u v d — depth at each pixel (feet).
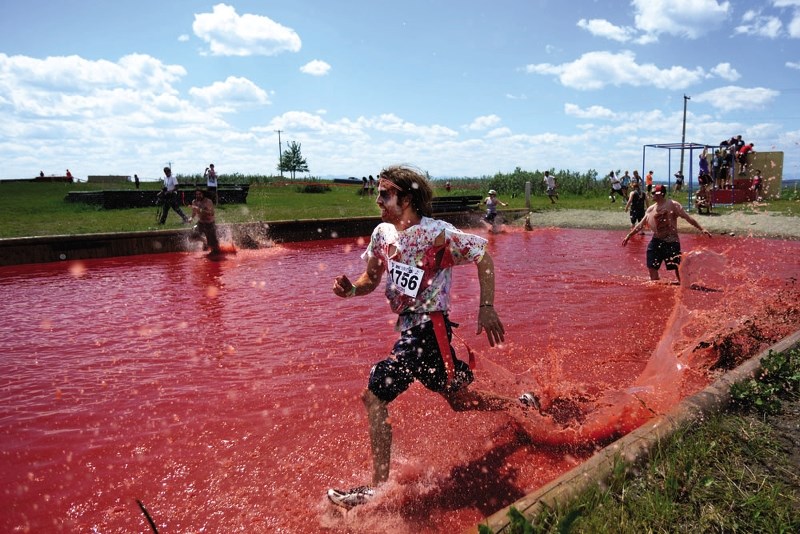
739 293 24.97
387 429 9.03
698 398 10.48
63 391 14.17
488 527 6.14
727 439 9.36
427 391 13.39
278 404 13.04
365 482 9.56
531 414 11.06
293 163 241.76
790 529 7.02
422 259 9.28
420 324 9.25
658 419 9.72
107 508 8.92
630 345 17.22
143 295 27.14
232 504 8.95
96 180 159.02
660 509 7.28
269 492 9.28
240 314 22.68
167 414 12.58
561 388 13.55
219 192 82.79
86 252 41.86
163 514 8.73
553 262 36.58
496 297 24.95
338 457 10.44
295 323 21.06
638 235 56.24
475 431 11.35
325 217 60.85
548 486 7.59
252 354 17.10
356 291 10.05
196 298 26.22
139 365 16.20
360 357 16.67
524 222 70.23
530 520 6.82
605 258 38.52
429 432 11.30
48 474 10.00
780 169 76.33
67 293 27.96
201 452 10.73
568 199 107.86
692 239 50.19
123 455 10.67
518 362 15.78
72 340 19.06
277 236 52.49
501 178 128.26
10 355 17.44
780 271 31.19
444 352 9.17
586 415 12.03
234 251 46.29
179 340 18.84
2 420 12.41
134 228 49.57
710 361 15.14
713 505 7.57
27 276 34.06
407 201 9.51
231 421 12.12
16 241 38.99
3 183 149.38
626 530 6.89
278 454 10.59
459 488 9.29
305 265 37.63
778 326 17.70
